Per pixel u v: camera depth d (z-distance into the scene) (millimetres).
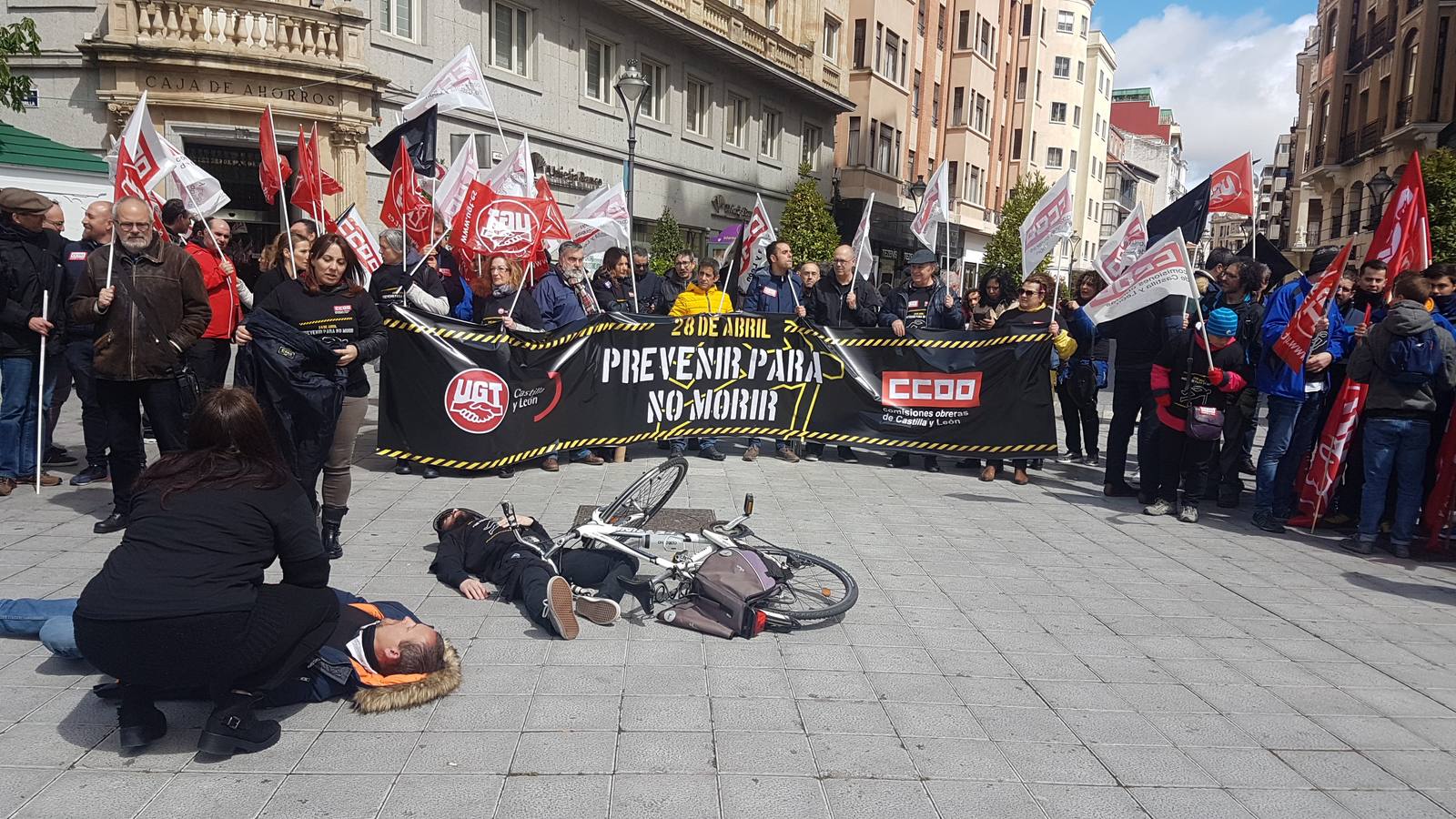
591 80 21641
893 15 34875
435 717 3467
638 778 3082
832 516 6836
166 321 5441
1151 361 7645
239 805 2848
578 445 8109
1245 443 9117
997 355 8523
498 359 7578
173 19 14375
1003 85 48750
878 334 8672
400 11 16891
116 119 14484
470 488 7207
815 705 3689
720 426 8672
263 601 3131
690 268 10742
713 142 26125
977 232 46438
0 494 6379
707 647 4258
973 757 3324
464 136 17969
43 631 3654
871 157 34469
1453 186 16578
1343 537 6922
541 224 7969
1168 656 4379
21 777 2959
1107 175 75688
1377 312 6957
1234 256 8023
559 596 4148
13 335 6391
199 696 3463
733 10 25438
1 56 11164
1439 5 25625
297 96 15078
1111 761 3340
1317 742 3557
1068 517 7203
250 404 3213
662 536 4688
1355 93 32594
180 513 3016
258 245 15641
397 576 5012
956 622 4730
